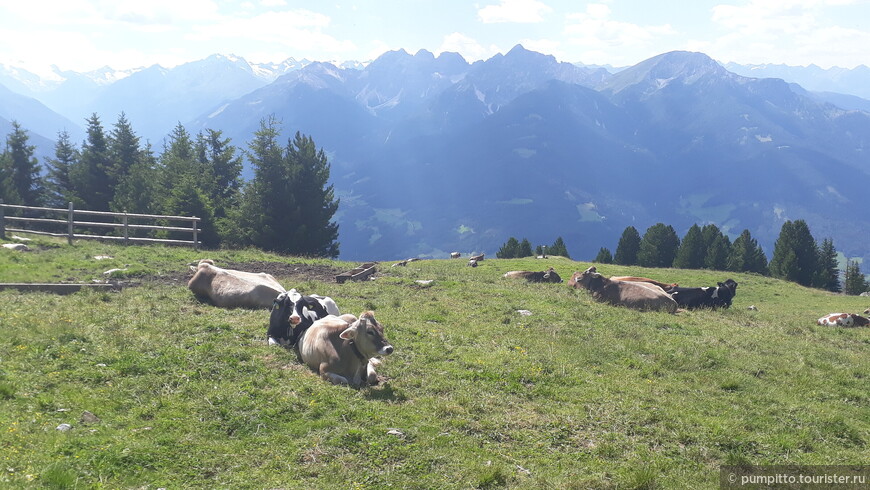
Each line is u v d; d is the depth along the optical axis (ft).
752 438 30.35
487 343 44.78
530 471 25.86
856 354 53.93
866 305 108.17
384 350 33.65
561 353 43.47
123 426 26.68
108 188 207.62
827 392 40.01
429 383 35.37
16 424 25.26
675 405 34.40
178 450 25.02
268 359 36.88
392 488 23.68
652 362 43.19
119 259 70.69
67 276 59.36
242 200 163.94
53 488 20.90
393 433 27.86
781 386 40.52
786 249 201.57
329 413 29.58
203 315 46.01
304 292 60.23
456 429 29.25
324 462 25.36
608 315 59.11
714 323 62.13
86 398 28.94
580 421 31.14
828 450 30.09
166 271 67.97
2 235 78.02
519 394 34.63
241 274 52.85
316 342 35.86
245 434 27.12
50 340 35.86
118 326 40.11
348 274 71.00
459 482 24.39
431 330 47.03
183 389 30.89
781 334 59.67
